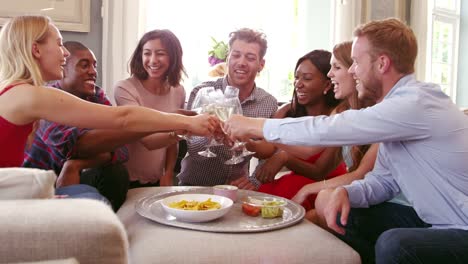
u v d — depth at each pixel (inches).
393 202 64.8
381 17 164.7
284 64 161.6
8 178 34.1
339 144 54.4
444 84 210.1
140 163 87.0
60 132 65.6
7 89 51.6
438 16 202.4
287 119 58.7
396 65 56.1
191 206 54.2
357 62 58.8
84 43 114.6
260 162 88.5
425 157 52.5
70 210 31.6
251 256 44.8
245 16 151.7
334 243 48.5
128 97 83.3
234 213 56.9
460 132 51.8
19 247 29.4
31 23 54.8
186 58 141.1
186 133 70.9
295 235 49.6
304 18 160.7
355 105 70.8
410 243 45.0
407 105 51.1
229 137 65.6
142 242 46.1
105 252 30.4
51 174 35.1
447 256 44.8
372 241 60.7
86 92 76.2
